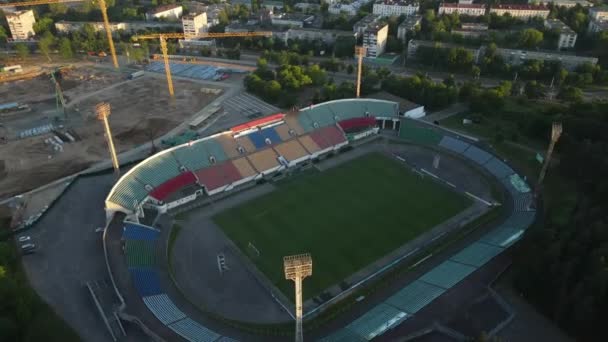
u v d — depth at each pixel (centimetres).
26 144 18888
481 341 8531
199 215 14162
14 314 9662
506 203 14462
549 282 10081
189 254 12450
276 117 18225
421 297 10462
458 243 12681
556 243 10525
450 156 17388
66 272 11550
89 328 9962
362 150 18000
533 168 16012
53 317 10206
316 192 15288
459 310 10231
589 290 9394
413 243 12762
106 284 11125
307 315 10444
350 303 10731
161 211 14162
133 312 10225
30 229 13225
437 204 14500
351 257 12275
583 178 14150
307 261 8031
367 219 13838
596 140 16225
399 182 15775
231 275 11688
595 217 11594
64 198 14700
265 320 10338
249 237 13112
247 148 17038
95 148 18562
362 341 9206
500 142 17875
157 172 15300
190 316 10381
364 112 19688
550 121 17550
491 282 11006
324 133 18450
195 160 16088
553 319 9969
